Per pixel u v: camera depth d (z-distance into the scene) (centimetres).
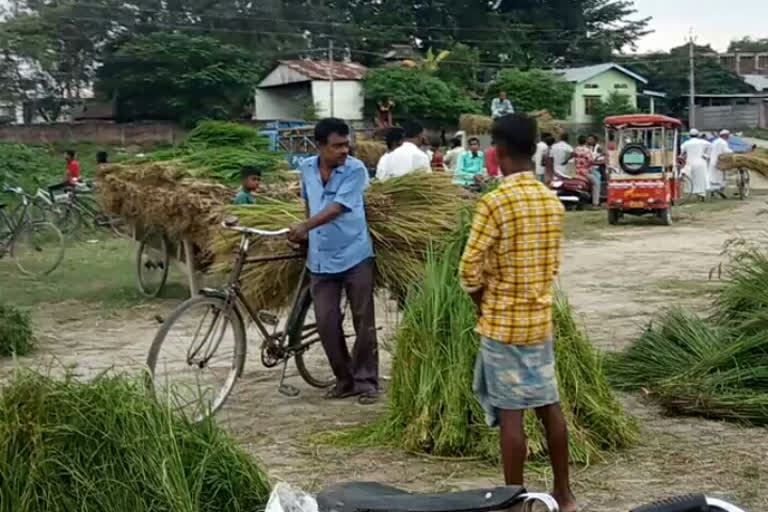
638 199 1906
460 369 550
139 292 1178
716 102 5803
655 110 5812
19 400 386
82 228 1847
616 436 561
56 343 908
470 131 2984
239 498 420
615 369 701
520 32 6106
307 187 670
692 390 631
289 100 4784
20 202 1877
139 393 406
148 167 1037
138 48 4462
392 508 298
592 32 6438
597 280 1220
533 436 529
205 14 5328
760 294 737
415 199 693
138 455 388
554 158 2331
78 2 5062
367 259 670
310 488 502
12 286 1269
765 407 610
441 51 5228
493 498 299
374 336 677
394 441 566
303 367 705
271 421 627
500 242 441
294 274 695
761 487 500
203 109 4453
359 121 4322
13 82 4791
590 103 5028
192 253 1011
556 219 447
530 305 443
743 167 2508
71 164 1958
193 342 618
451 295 565
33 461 373
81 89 4972
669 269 1299
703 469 528
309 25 5619
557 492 463
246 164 1038
